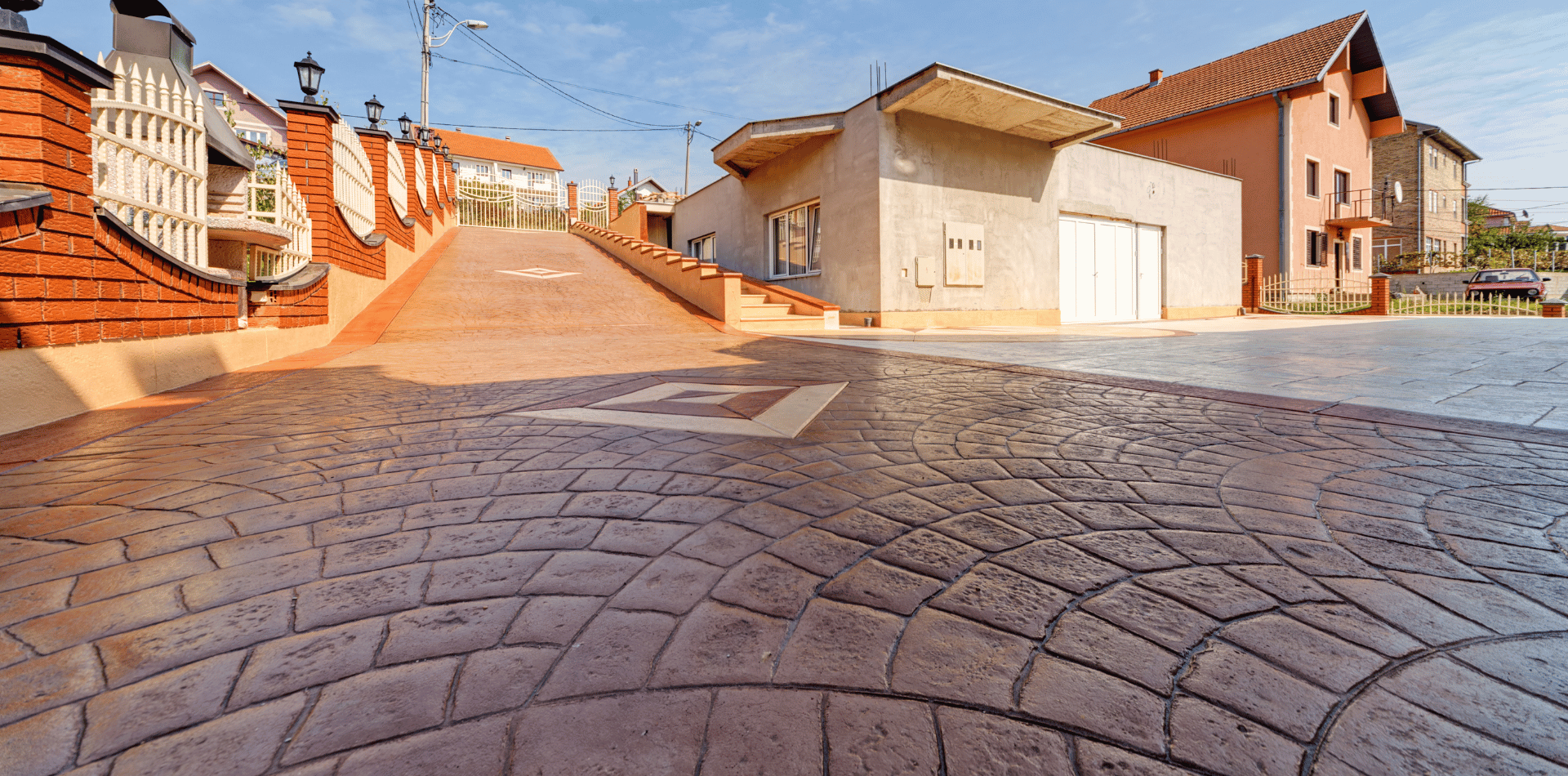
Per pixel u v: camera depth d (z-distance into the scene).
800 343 7.93
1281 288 17.78
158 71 4.78
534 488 2.23
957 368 5.54
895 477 2.32
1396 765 0.92
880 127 10.28
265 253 6.55
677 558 1.64
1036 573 1.53
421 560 1.64
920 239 10.75
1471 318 13.92
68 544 1.76
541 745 0.98
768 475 2.35
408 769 0.93
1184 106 20.33
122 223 3.95
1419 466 2.37
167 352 4.46
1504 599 1.37
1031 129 11.40
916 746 0.97
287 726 1.02
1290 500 2.02
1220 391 4.06
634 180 38.09
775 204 13.25
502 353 6.78
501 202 24.98
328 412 3.65
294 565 1.62
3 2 3.31
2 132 3.33
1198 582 1.48
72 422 3.40
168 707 1.07
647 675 1.15
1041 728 1.01
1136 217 14.36
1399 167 26.66
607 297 11.48
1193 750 0.96
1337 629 1.26
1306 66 18.08
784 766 0.93
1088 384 4.57
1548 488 2.08
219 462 2.60
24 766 0.93
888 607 1.38
